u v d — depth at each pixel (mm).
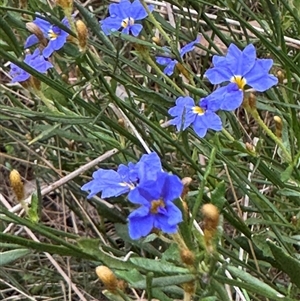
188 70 273
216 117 228
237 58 215
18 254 192
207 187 279
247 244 250
